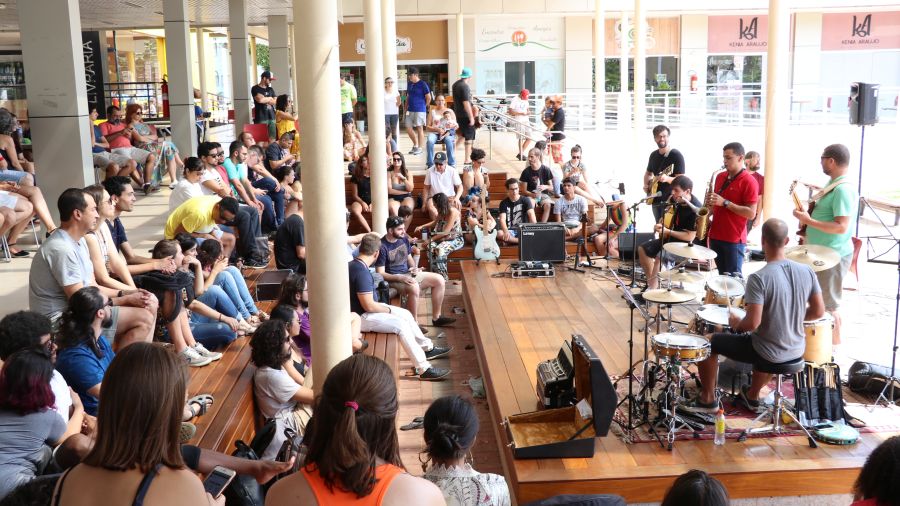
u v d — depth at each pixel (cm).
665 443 522
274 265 952
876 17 2573
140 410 202
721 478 483
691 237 830
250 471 378
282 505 214
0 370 378
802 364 523
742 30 2562
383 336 790
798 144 2053
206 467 374
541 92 2548
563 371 569
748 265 643
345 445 210
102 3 1425
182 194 793
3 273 754
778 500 488
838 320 699
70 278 501
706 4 2411
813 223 679
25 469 346
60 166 782
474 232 1125
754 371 556
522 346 741
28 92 768
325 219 525
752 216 756
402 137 2139
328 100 512
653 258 876
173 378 207
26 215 811
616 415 569
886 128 2028
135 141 1317
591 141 1962
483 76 2531
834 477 484
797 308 508
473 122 1510
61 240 502
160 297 569
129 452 201
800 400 541
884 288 1098
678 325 773
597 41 1936
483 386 759
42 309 505
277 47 1933
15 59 1744
